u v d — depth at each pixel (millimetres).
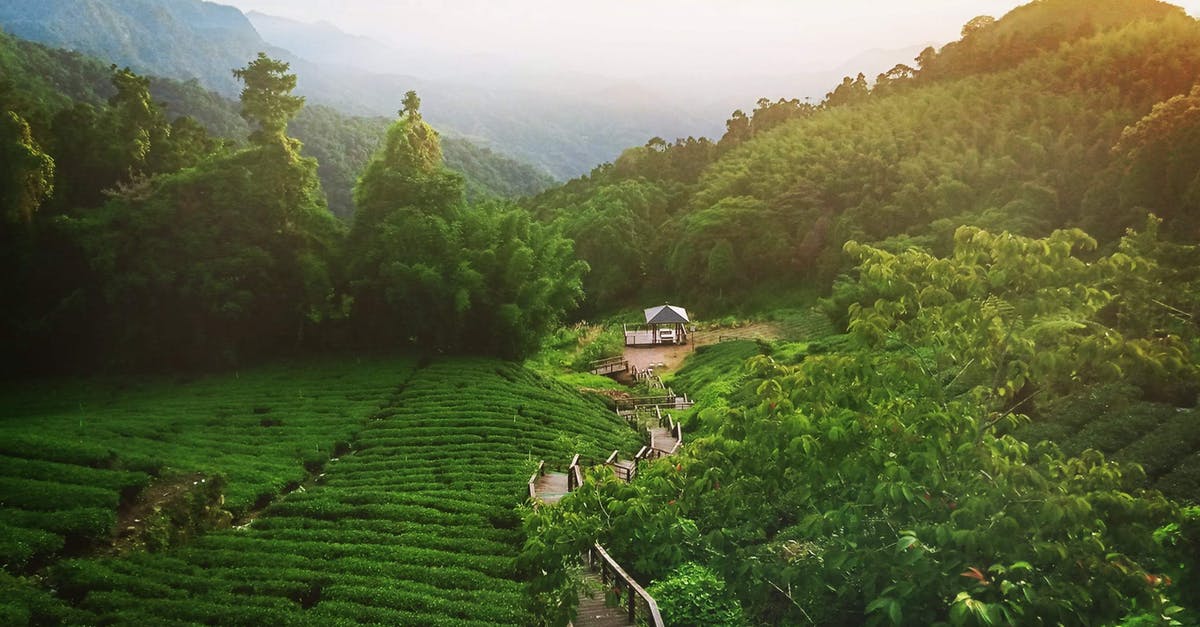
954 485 10438
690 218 103312
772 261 93938
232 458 30547
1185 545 10562
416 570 21656
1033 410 30938
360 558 22531
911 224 83375
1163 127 58312
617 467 32875
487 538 24484
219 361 45312
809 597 11469
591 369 66188
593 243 107500
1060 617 8680
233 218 45469
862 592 10945
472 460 32031
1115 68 88625
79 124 50875
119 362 44812
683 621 16859
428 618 18500
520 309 48062
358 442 33969
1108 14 120438
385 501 27094
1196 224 53406
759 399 12109
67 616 17609
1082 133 78938
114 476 25812
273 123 47469
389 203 48969
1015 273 11148
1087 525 9398
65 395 40531
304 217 48094
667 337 75375
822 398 11180
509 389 42656
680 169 139375
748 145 126250
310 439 33688
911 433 10203
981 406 11289
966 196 79500
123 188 46125
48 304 45000
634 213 115562
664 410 49312
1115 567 9000
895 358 11000
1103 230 63719
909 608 9438
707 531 12406
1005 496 9867
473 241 48156
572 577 17953
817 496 11359
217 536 24188
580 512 12602
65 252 44344
